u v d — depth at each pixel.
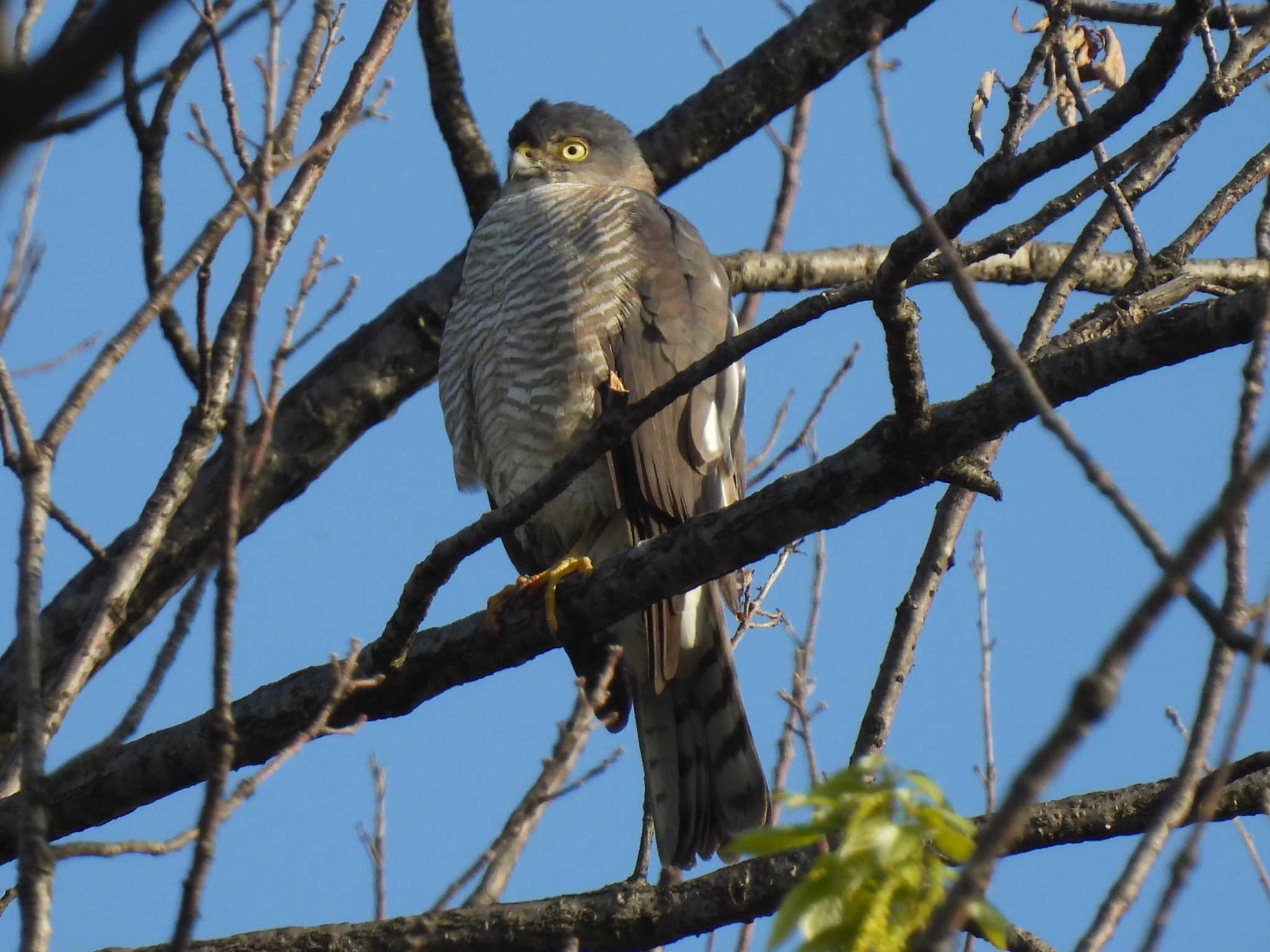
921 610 8.22
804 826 4.76
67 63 2.74
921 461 7.39
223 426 7.96
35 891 5.38
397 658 8.46
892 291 6.75
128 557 7.65
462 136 12.45
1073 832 7.20
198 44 8.48
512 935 7.57
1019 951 6.96
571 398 11.25
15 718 10.81
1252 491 3.72
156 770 8.60
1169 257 8.55
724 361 7.19
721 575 8.23
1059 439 4.33
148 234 8.54
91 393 6.97
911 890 4.57
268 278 7.82
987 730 8.40
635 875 7.80
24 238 8.02
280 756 5.86
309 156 7.71
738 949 7.90
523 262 11.54
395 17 8.23
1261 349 4.97
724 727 10.58
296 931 7.77
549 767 6.24
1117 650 3.69
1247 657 4.62
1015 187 6.36
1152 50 5.98
